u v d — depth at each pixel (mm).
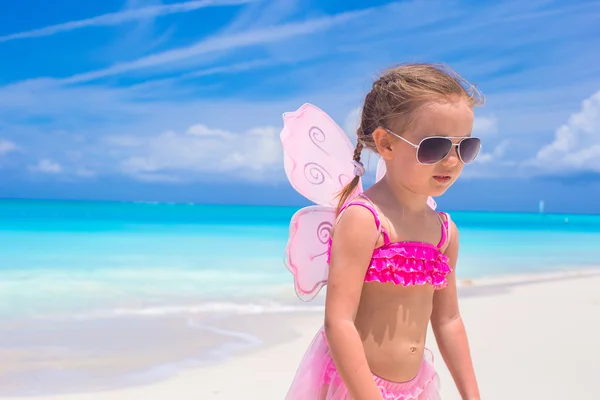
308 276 2551
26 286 8969
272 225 27859
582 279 10484
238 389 4355
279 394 4254
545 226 36125
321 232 2598
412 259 2184
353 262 2143
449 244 2479
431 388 2453
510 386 4465
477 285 9570
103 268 11070
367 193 2275
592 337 5973
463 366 2508
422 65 2311
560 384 4531
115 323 6422
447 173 2150
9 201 53156
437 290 2543
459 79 2268
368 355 2207
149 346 5473
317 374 2332
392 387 2225
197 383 4473
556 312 7238
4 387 4359
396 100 2186
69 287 8898
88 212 38219
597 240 21984
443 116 2115
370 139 2344
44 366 4867
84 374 4668
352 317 2139
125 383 4469
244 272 10594
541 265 12742
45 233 19391
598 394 4336
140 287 8891
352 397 2109
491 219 49750
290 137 2615
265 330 6098
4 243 15773
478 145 2203
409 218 2252
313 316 6801
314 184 2613
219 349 5395
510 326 6395
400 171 2197
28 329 6137
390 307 2209
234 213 46094
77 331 6062
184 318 6688
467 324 6461
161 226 25188
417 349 2277
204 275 10219
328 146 2723
